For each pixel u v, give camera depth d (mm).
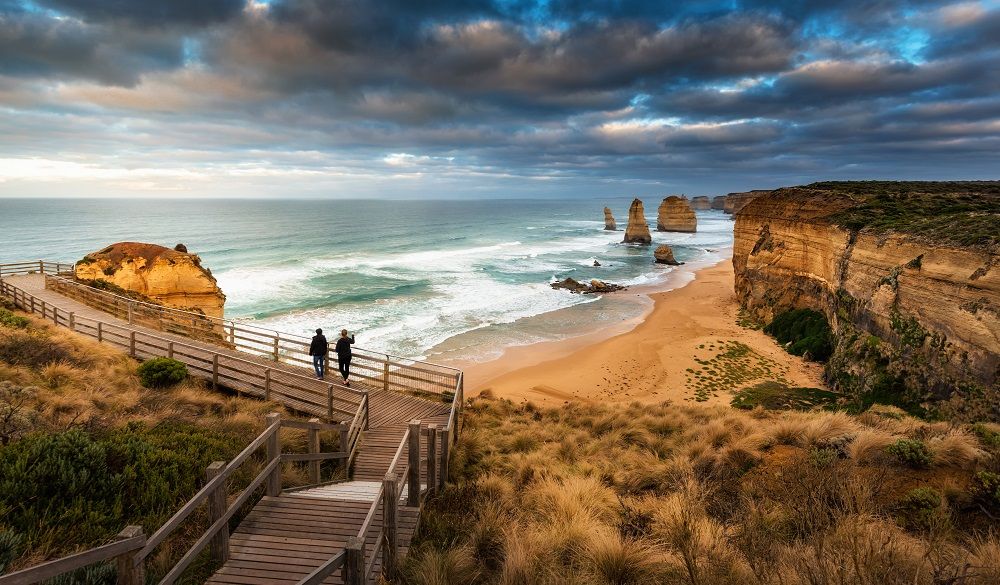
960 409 18141
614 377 28625
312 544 5387
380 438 10836
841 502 5754
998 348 17031
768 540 5004
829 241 31484
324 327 37781
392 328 38125
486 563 5699
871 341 24078
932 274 20766
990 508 5844
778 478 7555
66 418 8211
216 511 4887
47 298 22500
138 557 3516
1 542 4273
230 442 8195
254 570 4883
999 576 3914
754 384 26609
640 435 12008
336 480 8305
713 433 10664
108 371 12484
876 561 3861
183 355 15227
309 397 12781
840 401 23234
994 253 18000
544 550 5621
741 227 46219
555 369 30172
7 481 5285
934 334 20203
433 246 97938
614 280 62406
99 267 26172
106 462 6273
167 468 6480
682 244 107312
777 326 35812
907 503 6078
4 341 12531
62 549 4785
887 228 25781
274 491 6348
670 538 5750
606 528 6160
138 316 20312
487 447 11539
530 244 105188
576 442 11969
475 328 38938
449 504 7539
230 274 59656
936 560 4285
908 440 7586
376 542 5328
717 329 38406
